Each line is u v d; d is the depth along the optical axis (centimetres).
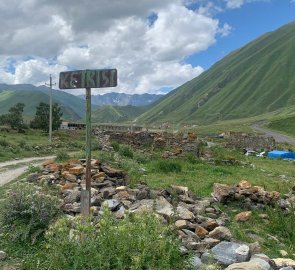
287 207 1455
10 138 5778
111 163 2244
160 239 678
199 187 1792
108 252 628
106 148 3406
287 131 15312
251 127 17300
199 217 1145
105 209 771
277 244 1084
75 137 7325
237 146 6056
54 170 1823
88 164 937
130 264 625
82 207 930
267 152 5597
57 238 679
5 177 2102
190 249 836
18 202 962
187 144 3198
